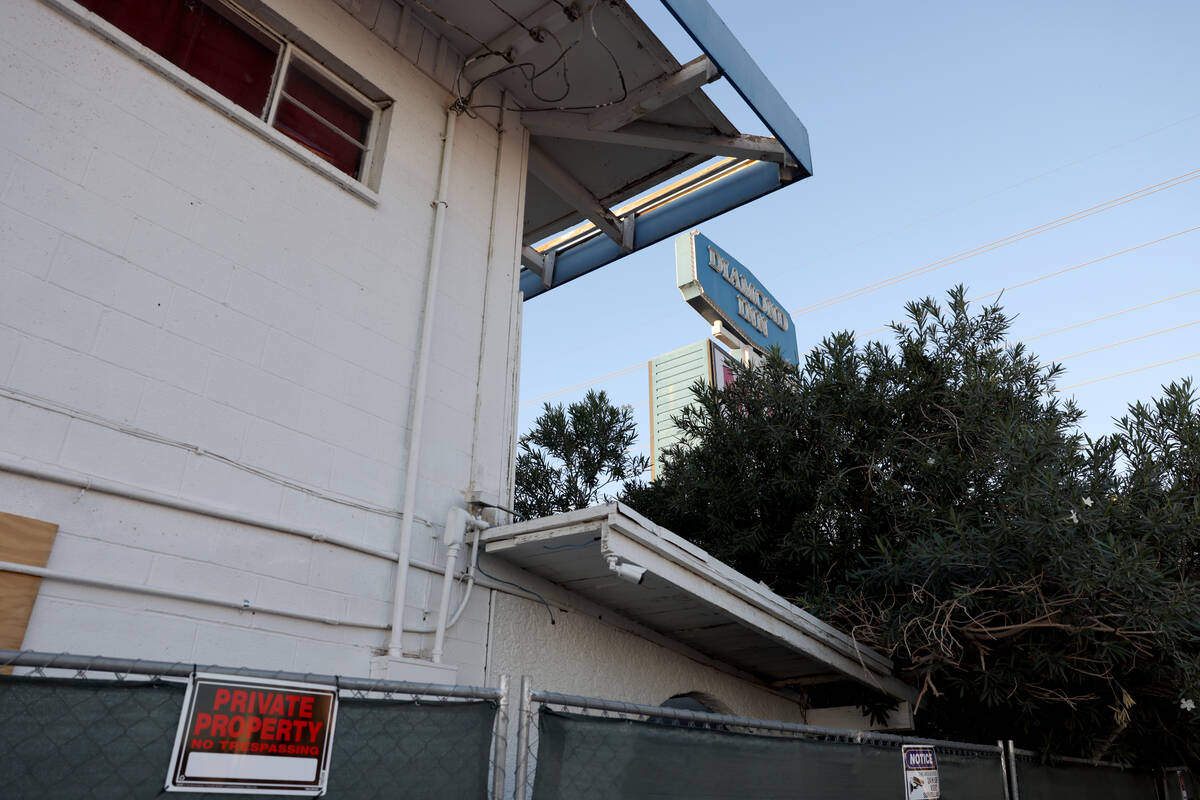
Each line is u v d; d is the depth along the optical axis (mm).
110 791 2375
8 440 3945
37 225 4328
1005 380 8320
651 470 14602
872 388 8414
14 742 2273
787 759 4258
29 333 4156
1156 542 6766
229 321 5059
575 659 6387
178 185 5035
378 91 6645
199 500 4598
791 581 8508
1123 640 6129
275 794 2672
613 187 9312
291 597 4887
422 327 6324
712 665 7566
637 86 7793
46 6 4703
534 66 7617
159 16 5547
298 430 5246
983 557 6293
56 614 3912
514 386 7098
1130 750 7258
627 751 3564
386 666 5086
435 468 6082
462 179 7168
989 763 5840
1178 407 7547
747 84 7445
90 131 4699
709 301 13414
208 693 2617
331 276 5770
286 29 6133
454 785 3139
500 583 6039
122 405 4418
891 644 6793
